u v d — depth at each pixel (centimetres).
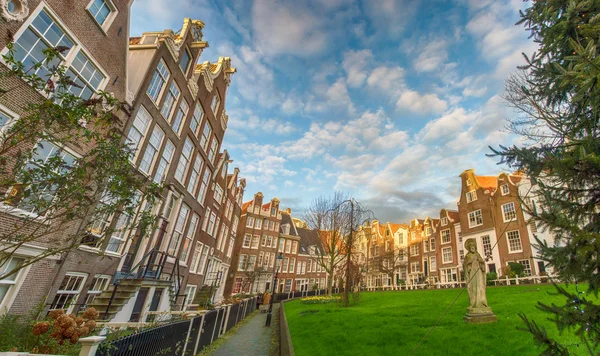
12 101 716
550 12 439
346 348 776
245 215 4384
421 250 4544
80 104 410
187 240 1883
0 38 698
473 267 1003
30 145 691
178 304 1678
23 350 534
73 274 946
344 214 2561
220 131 2328
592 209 333
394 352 711
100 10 1001
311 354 738
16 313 761
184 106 1617
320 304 2011
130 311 1122
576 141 372
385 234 5550
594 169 323
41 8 791
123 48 1091
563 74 355
